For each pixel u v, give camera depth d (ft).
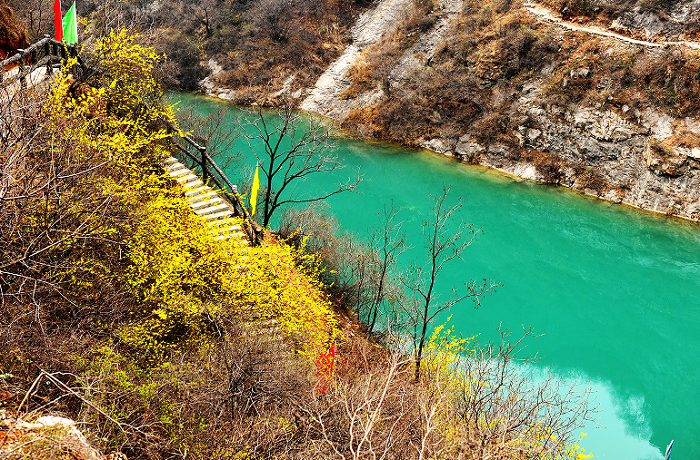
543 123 95.66
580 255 74.69
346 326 47.26
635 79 89.56
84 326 21.58
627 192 86.84
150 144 40.86
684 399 52.60
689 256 74.49
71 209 20.45
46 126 21.24
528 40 101.35
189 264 30.55
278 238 49.85
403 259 69.87
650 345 59.57
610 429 48.44
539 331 60.54
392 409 22.02
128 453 16.57
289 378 24.17
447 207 84.43
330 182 89.61
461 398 25.27
